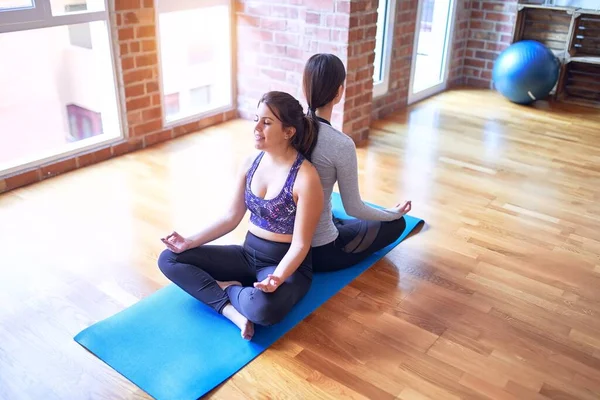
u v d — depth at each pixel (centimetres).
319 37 356
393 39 428
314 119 208
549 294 228
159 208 285
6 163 303
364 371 184
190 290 204
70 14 302
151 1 338
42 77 328
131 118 351
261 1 376
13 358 185
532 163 359
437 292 226
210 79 421
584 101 490
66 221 271
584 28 485
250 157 209
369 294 223
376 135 403
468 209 296
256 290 193
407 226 273
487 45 521
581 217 292
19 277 227
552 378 184
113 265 237
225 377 179
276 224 202
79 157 329
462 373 185
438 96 505
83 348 190
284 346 194
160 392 172
